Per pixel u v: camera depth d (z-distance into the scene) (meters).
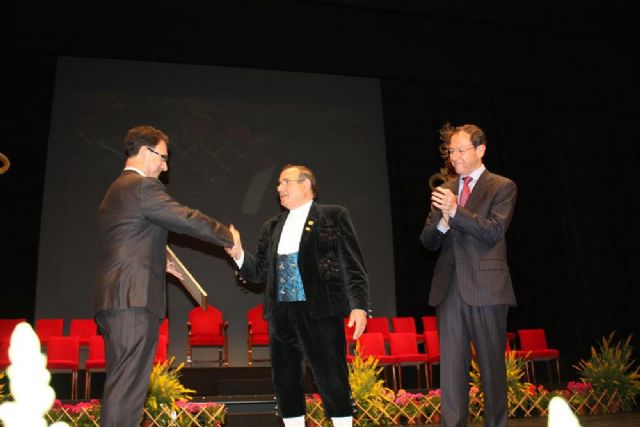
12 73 8.05
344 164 9.01
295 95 9.06
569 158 9.48
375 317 8.53
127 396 2.00
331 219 2.69
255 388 6.32
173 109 8.58
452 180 2.83
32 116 8.01
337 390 2.50
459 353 2.48
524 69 9.70
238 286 8.19
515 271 9.07
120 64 8.54
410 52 9.30
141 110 8.48
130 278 2.10
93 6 8.24
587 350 8.86
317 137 9.00
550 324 8.98
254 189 8.57
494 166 9.45
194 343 7.32
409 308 8.66
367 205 8.93
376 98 9.36
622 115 9.73
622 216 9.41
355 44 9.09
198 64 8.57
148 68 8.62
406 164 9.16
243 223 8.40
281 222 2.78
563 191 9.37
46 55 8.20
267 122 8.87
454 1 8.96
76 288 7.75
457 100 9.55
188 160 8.43
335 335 2.53
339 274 2.61
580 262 9.15
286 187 2.75
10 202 7.72
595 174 9.48
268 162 8.73
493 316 2.46
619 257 9.27
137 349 2.06
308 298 2.52
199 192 8.35
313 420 4.76
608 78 9.81
